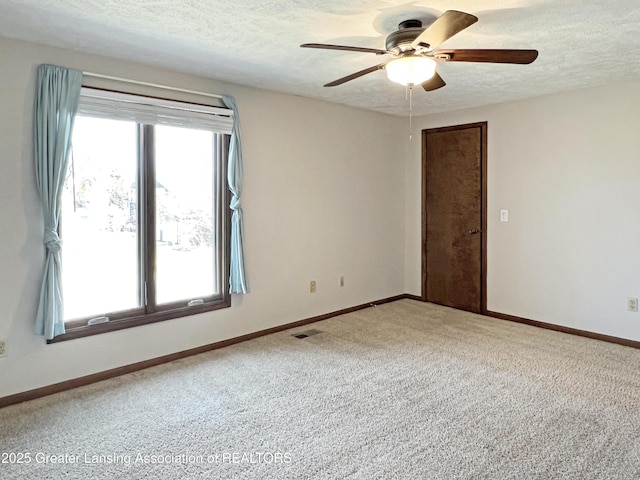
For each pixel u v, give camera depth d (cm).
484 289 483
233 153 379
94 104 303
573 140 407
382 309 511
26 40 275
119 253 332
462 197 497
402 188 554
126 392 296
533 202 438
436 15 235
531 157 437
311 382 310
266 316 420
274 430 247
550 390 294
